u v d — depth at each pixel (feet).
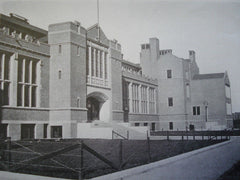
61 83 105.81
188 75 196.95
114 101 134.21
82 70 112.06
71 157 54.95
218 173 38.32
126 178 33.22
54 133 105.91
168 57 193.26
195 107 192.34
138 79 172.65
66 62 105.70
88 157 54.95
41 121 102.12
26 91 99.09
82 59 112.47
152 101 189.26
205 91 190.90
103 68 129.59
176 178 34.22
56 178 32.71
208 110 188.44
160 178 33.78
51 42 109.40
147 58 199.82
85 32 115.65
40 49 103.96
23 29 110.73
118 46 142.00
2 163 41.78
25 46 96.84
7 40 89.45
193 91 194.39
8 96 91.40
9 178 33.14
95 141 88.99
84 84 112.78
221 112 184.96
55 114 105.50
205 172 38.52
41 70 104.17
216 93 187.73
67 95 104.22
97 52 126.82
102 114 131.75
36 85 102.32
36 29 115.14
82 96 110.93
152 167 39.88
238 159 49.98
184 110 186.39
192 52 206.69
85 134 104.63
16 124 91.04
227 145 70.28
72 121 103.60
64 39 106.93
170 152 59.36
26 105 98.63
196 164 43.52
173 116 188.85
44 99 104.68
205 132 144.56
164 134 138.92
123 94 156.66
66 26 107.14
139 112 172.96
